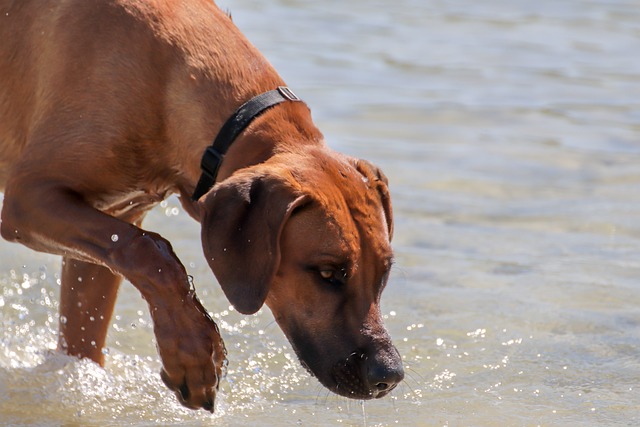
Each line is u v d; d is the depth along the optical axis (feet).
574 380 32.81
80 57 29.27
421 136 59.67
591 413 30.50
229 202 25.81
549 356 34.53
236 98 28.99
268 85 29.63
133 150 29.27
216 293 39.81
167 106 29.17
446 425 30.01
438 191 51.19
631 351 34.76
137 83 28.99
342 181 27.30
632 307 38.40
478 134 60.54
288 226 26.48
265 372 33.96
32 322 37.01
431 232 45.88
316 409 31.40
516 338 35.86
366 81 70.90
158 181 30.27
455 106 65.98
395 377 26.55
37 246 28.96
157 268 26.96
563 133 61.21
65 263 33.24
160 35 29.25
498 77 73.61
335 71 72.79
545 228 46.80
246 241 25.62
